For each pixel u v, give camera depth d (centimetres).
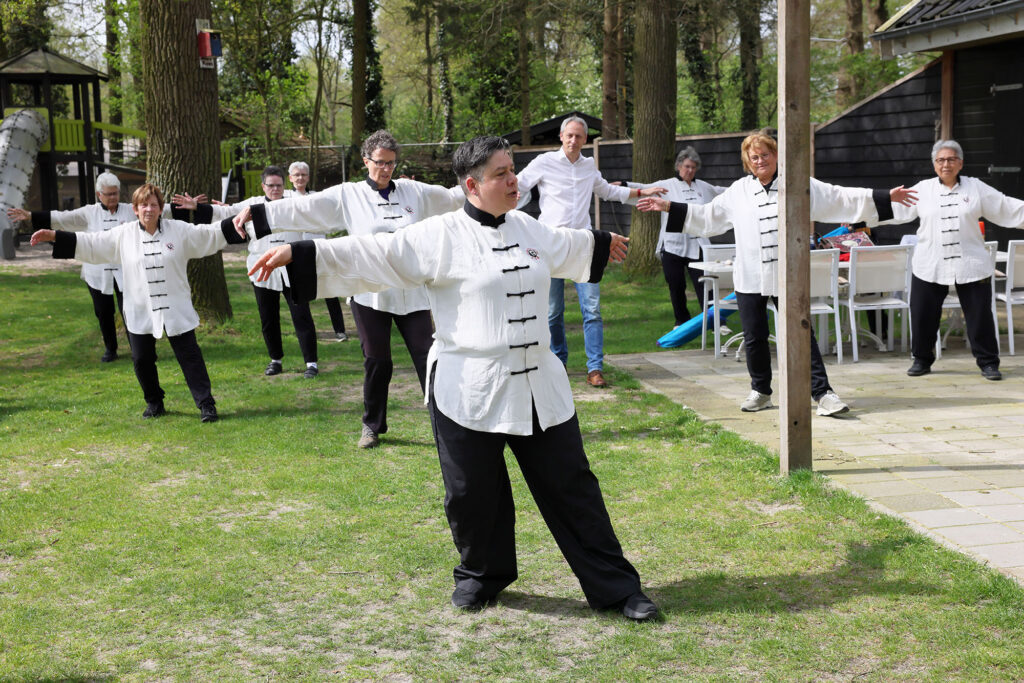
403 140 3734
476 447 355
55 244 662
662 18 1486
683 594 377
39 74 2442
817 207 618
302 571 413
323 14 2719
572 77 3538
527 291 351
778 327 517
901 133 1280
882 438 584
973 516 441
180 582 400
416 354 597
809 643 332
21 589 398
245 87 3072
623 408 697
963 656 315
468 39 2059
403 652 339
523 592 389
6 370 909
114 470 569
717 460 554
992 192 736
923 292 757
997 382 737
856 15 2528
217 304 1096
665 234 1011
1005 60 1132
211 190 1098
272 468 567
